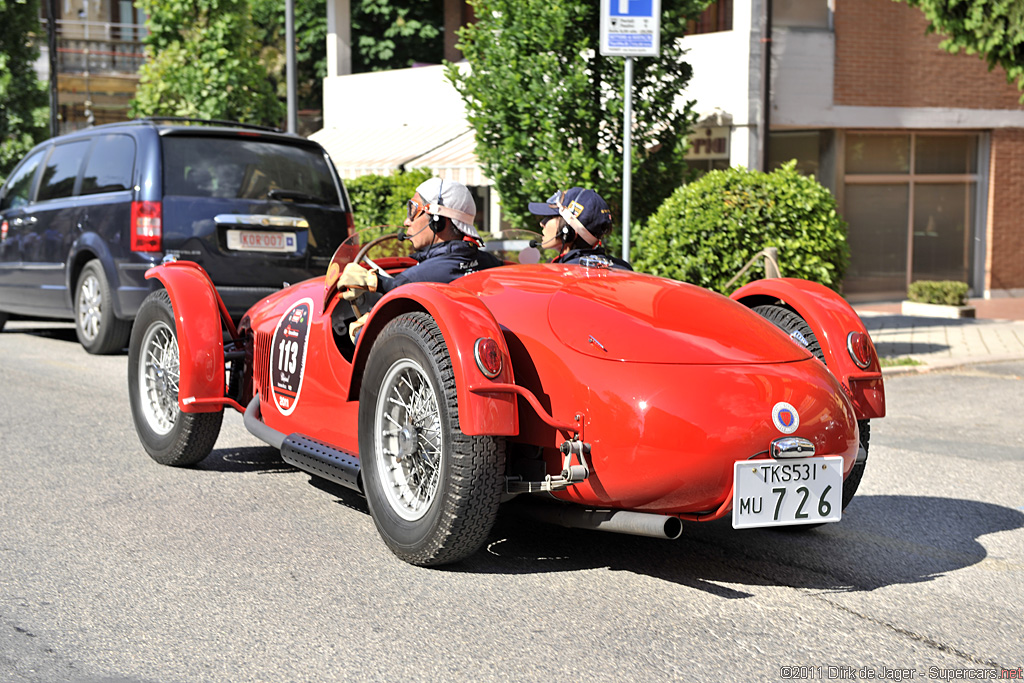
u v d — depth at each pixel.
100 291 9.95
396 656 3.34
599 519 3.94
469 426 3.78
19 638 3.44
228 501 5.13
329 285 4.86
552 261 5.07
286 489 5.38
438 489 3.96
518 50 10.86
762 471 3.75
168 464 5.79
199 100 19.98
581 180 10.62
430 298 4.00
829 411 3.88
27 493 5.21
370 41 29.03
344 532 4.66
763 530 4.91
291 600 3.82
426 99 21.47
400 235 5.09
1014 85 17.64
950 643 3.55
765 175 10.05
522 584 4.05
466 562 4.29
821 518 3.86
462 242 4.86
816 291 4.89
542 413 3.81
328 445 4.88
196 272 5.73
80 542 4.45
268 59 33.56
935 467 6.35
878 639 3.57
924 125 16.88
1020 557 4.55
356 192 17.08
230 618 3.64
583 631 3.58
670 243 9.98
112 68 39.03
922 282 16.38
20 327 13.02
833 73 15.92
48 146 11.46
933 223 17.83
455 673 3.22
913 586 4.14
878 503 5.48
